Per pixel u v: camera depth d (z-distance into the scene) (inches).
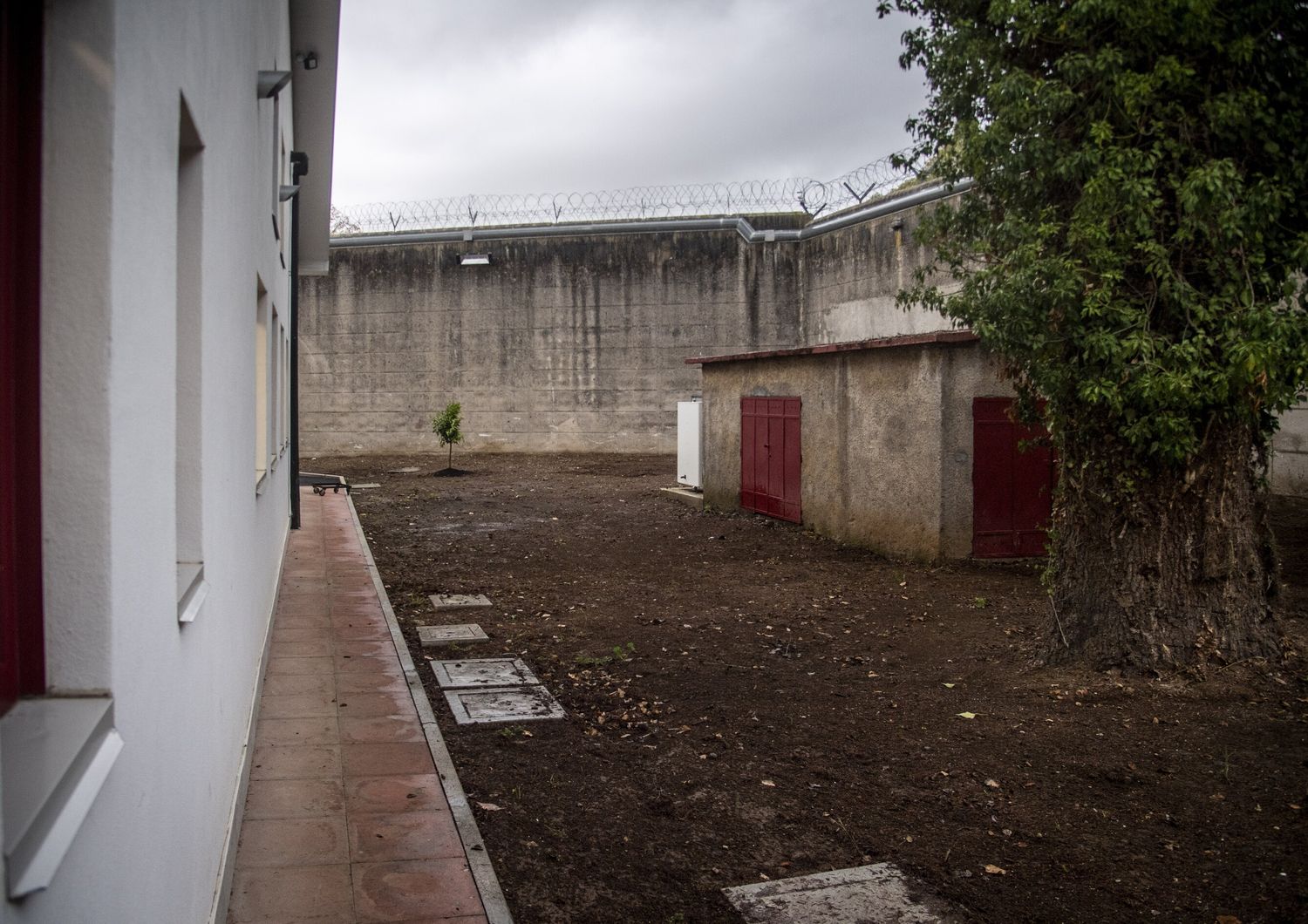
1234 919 150.3
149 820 91.8
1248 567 262.4
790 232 966.4
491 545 525.0
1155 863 167.8
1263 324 226.8
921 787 200.2
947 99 278.4
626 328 1002.1
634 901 155.3
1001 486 445.7
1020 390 314.5
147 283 94.4
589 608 374.0
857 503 501.0
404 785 193.3
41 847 59.0
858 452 499.5
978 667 281.3
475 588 412.5
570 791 197.9
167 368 104.2
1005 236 264.4
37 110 79.4
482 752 218.2
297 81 497.7
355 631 320.2
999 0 245.9
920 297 309.7
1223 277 242.5
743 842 176.7
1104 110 245.6
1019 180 263.6
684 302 992.2
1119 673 261.0
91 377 80.1
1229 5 232.8
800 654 303.7
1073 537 274.4
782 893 158.1
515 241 1011.9
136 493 89.4
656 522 606.5
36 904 59.6
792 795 196.9
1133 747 217.5
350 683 262.2
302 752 210.7
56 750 69.1
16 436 79.0
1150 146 244.2
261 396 288.8
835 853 172.9
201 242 137.6
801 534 544.1
